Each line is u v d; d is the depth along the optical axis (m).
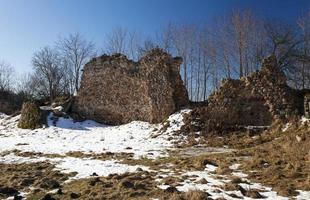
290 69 35.41
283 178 10.97
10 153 18.22
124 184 10.40
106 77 28.00
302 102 21.66
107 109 27.55
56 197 9.77
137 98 26.58
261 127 20.95
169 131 21.98
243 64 36.06
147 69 26.09
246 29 36.50
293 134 17.81
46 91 48.44
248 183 10.55
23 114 27.58
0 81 51.03
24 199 9.85
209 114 22.14
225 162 13.55
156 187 10.25
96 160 15.43
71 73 48.19
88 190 10.22
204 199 8.92
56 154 17.42
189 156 15.89
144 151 17.66
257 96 22.00
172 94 24.95
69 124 26.66
